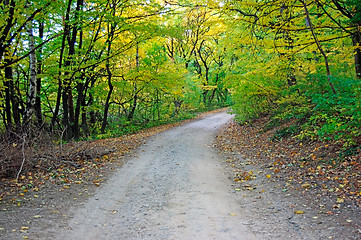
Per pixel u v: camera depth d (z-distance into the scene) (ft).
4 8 28.78
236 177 25.67
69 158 31.50
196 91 96.12
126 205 19.62
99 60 46.06
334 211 15.39
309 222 14.57
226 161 32.58
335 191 18.12
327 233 13.11
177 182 24.45
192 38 104.99
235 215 16.72
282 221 15.17
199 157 34.91
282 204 17.70
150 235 14.60
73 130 54.08
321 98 24.64
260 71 37.35
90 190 23.11
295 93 35.37
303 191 19.33
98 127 70.90
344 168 21.43
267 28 29.04
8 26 28.63
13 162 25.93
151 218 16.97
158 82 59.06
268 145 35.81
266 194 20.04
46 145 30.86
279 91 39.50
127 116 78.89
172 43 95.66
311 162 25.08
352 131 23.68
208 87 106.52
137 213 17.95
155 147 43.32
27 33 39.86
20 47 41.81
